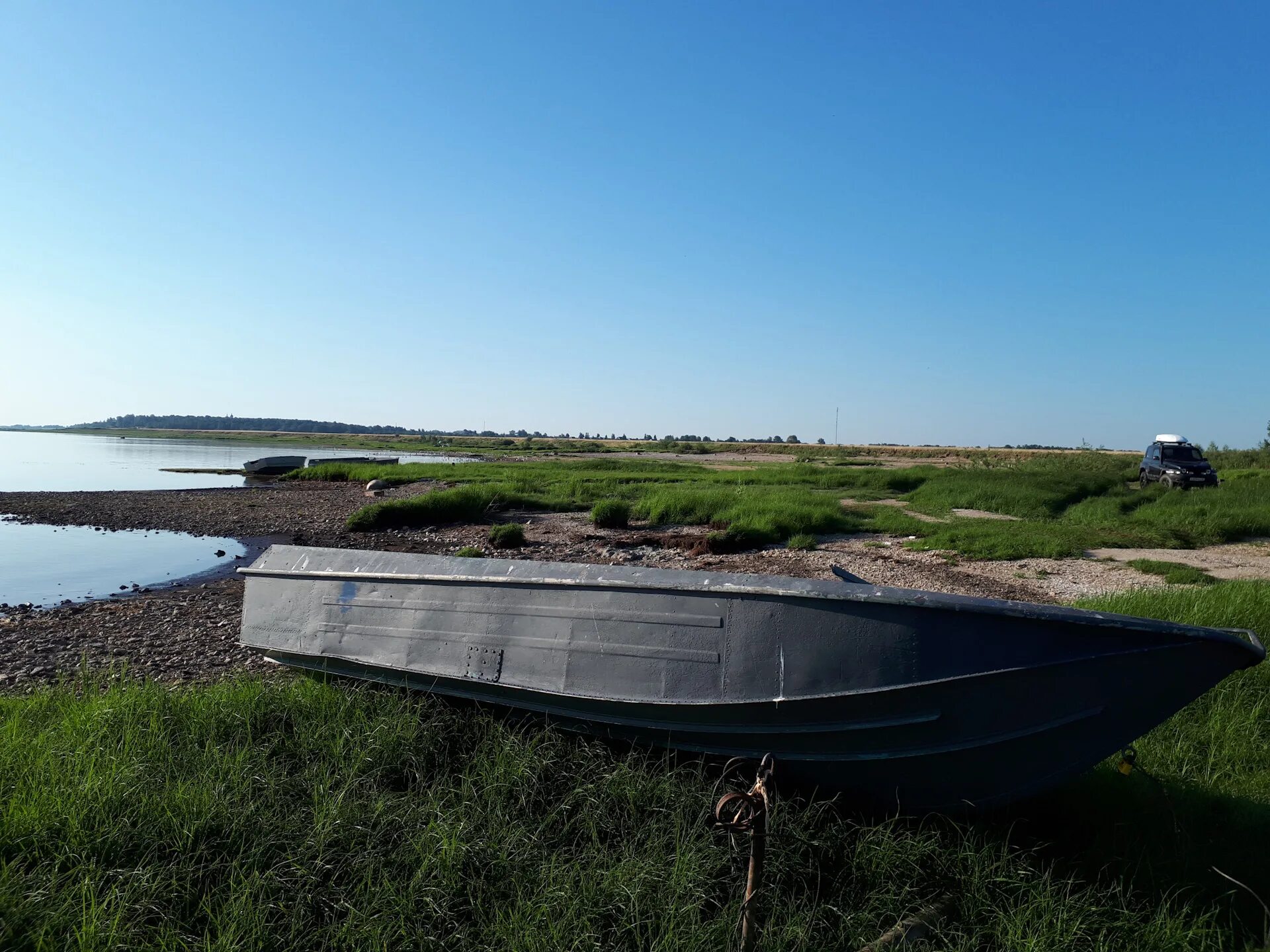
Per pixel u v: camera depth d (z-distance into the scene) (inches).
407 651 202.1
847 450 4271.7
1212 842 170.2
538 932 128.6
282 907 134.4
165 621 408.8
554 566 189.3
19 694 282.7
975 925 140.3
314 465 1665.8
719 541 624.1
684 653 167.8
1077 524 775.7
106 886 135.4
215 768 173.6
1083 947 135.3
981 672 147.3
